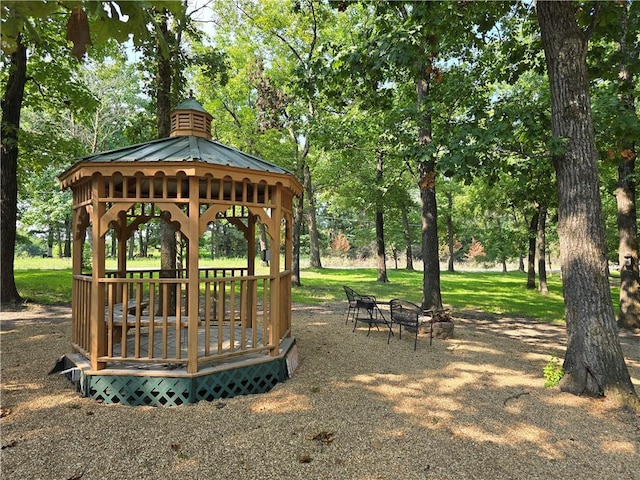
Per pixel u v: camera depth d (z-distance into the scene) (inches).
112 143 1013.8
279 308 204.8
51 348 247.9
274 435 143.5
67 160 505.7
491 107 268.8
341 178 860.0
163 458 126.6
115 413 158.7
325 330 322.7
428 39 254.1
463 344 294.4
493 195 722.2
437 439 144.6
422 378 210.5
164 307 174.9
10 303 399.5
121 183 197.5
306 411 164.6
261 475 119.5
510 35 309.3
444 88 340.8
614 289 743.1
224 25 663.1
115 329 214.5
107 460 124.6
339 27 615.8
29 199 1033.5
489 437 147.7
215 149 199.0
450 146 230.4
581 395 190.7
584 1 219.9
